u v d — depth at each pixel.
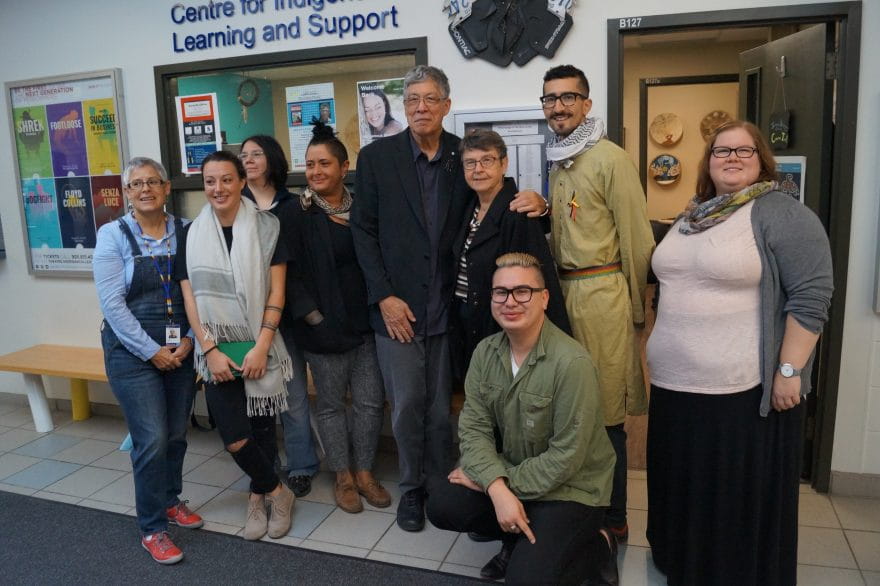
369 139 3.23
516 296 1.95
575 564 1.98
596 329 2.29
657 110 6.50
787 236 1.90
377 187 2.56
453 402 2.91
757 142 1.96
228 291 2.44
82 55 3.68
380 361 2.68
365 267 2.58
